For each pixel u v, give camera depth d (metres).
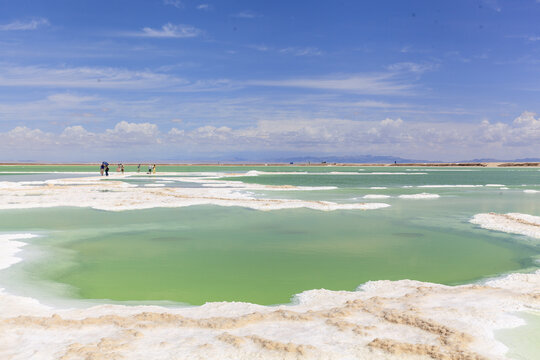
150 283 11.12
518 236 17.78
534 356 6.17
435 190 44.44
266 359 6.04
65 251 14.77
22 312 8.27
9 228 19.31
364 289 10.51
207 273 12.13
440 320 7.54
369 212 25.47
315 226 20.28
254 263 13.32
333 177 78.00
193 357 6.08
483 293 9.37
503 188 47.84
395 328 7.20
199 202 29.47
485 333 6.95
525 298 8.80
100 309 8.52
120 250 15.02
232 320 7.52
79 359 5.98
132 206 27.03
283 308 8.68
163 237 17.47
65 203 28.45
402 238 17.39
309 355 6.11
